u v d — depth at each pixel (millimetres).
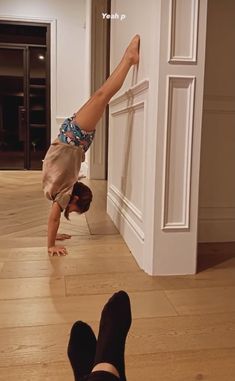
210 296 1499
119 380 842
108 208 2822
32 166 5914
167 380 1001
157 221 1669
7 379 995
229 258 1946
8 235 2281
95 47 4609
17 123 5855
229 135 2170
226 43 2074
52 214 1970
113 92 2033
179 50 1576
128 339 1183
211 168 2188
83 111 2076
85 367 946
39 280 1627
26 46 5676
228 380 1006
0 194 3623
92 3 4508
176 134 1630
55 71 5570
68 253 1969
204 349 1142
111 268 1779
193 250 1712
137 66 1917
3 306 1390
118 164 2457
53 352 1113
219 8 2039
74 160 2047
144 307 1396
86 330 1050
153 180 1647
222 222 2242
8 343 1153
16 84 5789
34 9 5434
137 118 1942
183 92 1605
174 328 1255
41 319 1300
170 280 1651
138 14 1903
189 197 1673
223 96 2117
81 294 1498
